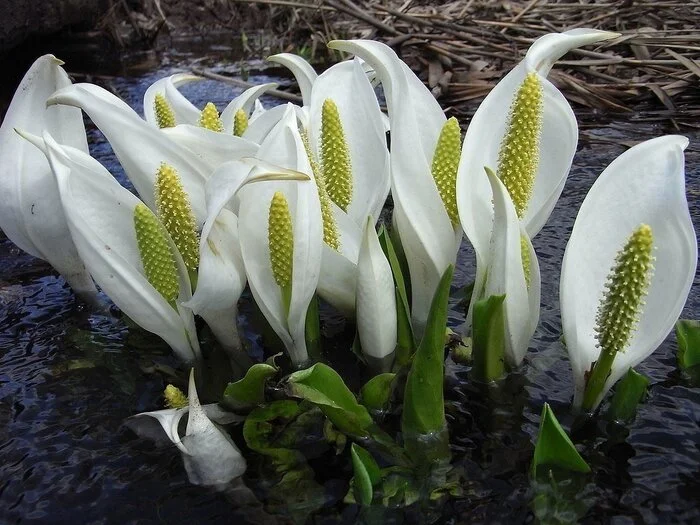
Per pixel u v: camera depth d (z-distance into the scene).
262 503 0.31
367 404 0.36
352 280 0.38
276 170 0.31
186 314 0.39
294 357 0.39
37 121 0.42
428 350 0.32
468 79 0.98
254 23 1.61
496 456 0.33
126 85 1.09
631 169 0.34
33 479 0.33
